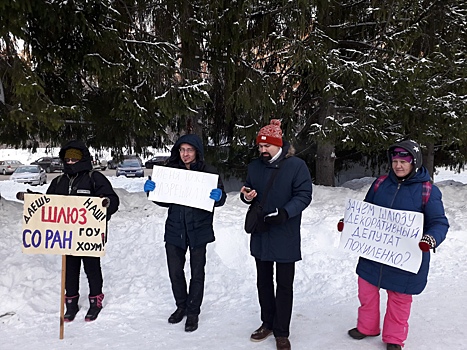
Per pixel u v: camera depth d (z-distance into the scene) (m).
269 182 3.44
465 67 9.06
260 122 9.53
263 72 9.19
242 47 8.54
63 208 3.75
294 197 3.35
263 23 8.75
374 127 9.45
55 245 3.73
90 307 4.14
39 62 7.03
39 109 6.02
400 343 3.33
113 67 7.03
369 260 3.46
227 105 9.34
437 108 9.39
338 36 9.62
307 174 3.43
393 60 9.04
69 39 6.97
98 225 3.77
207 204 3.82
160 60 7.75
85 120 9.23
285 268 3.41
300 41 8.40
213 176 3.85
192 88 7.84
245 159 12.45
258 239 3.53
